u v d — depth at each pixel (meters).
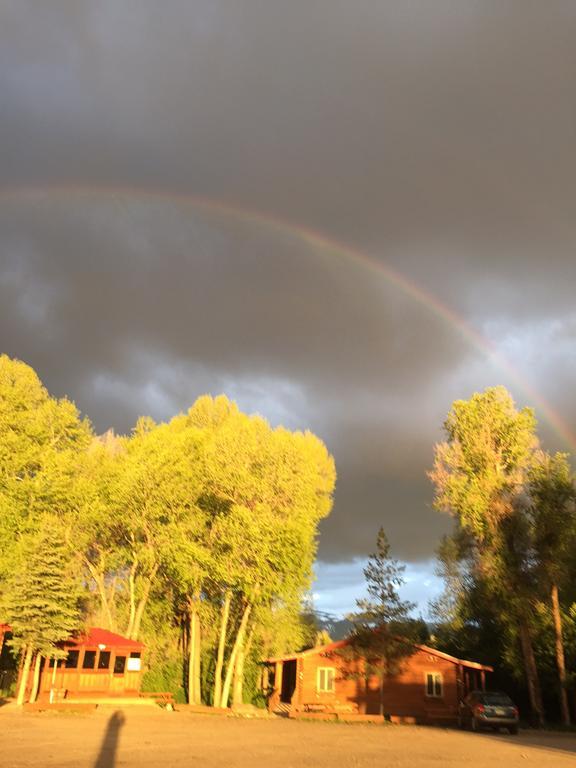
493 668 43.72
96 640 37.41
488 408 38.56
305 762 14.16
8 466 37.97
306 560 36.47
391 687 38.69
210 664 45.75
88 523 40.00
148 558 40.41
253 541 34.34
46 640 31.56
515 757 16.69
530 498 36.62
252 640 44.62
